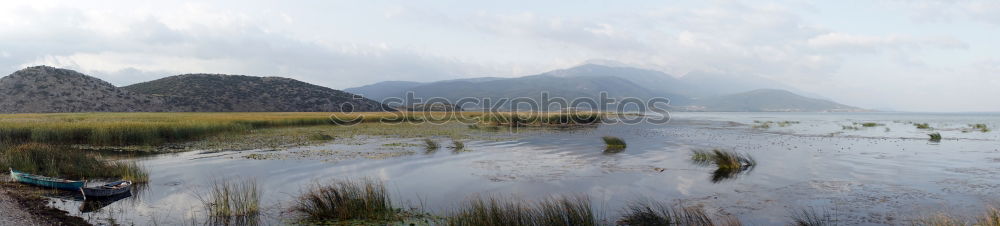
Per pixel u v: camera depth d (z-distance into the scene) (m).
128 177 15.86
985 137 35.84
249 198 12.84
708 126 58.22
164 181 16.02
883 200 12.84
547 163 20.53
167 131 31.59
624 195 13.78
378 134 39.47
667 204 12.64
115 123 33.44
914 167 18.80
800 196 13.44
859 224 10.66
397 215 11.38
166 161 21.12
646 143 30.98
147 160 21.44
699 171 17.95
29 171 16.53
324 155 23.36
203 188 14.73
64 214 11.21
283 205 12.40
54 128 29.48
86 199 12.74
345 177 16.97
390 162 20.94
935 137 33.56
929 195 13.38
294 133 39.31
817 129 49.88
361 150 25.83
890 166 19.09
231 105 125.75
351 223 10.63
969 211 11.61
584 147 27.95
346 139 33.69
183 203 12.62
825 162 20.41
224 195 11.75
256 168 19.02
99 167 16.92
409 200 13.26
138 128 30.28
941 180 15.72
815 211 11.80
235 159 21.72
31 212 11.12
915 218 11.08
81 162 17.59
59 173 16.77
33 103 100.31
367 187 11.90
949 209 11.84
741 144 29.73
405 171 18.41
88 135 29.56
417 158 22.34
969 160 20.92
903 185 14.88
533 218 9.88
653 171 18.00
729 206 12.35
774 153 24.16
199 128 34.34
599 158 22.28
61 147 20.19
